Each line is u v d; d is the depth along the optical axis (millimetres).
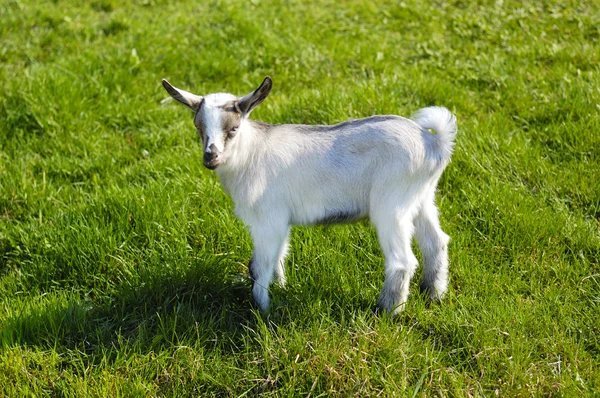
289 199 1849
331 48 2848
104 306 1931
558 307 1877
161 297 1926
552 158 2287
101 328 1874
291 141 1847
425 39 2912
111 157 2391
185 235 2088
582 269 1969
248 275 2004
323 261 1993
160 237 2078
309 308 1878
